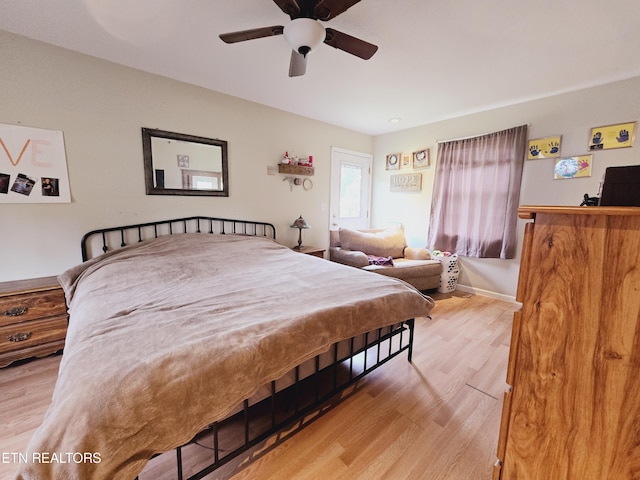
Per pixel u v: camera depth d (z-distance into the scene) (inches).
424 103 121.0
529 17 64.1
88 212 89.9
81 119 86.4
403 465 49.6
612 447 27.1
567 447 29.8
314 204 153.9
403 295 69.1
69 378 34.6
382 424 58.8
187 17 66.9
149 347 40.2
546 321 29.8
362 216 180.7
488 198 128.6
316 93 112.6
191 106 106.3
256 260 95.6
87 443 29.1
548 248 29.0
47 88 80.7
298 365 51.3
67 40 77.8
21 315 73.5
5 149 76.9
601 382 27.1
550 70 89.7
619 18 63.7
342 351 63.1
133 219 98.1
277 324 47.9
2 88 75.3
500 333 99.3
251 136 124.4
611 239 25.5
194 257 90.8
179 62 89.3
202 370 37.5
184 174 107.4
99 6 63.3
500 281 131.4
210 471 42.8
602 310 26.5
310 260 97.9
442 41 74.3
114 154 92.6
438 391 69.2
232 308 55.3
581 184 106.3
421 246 161.0
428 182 155.3
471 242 135.3
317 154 151.4
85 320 49.5
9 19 68.7
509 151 121.0
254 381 41.8
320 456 51.1
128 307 54.8
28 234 81.7
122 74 91.6
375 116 140.8
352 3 52.0
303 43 57.1
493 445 53.8
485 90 106.3
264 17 66.8
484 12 62.7
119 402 31.9
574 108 106.2
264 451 51.9
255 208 129.9
